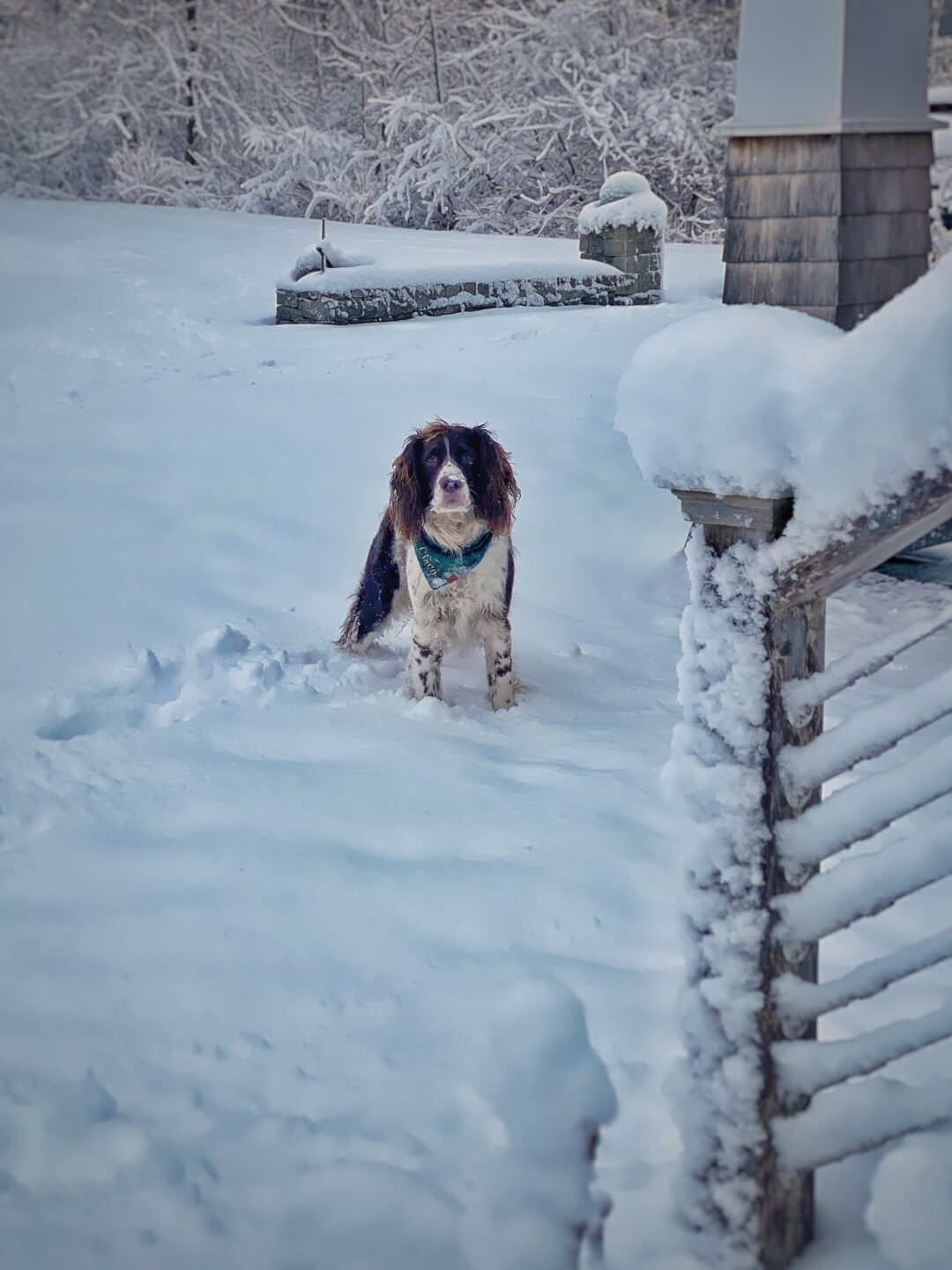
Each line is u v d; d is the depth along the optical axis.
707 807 2.00
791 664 1.99
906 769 1.93
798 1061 1.96
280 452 7.18
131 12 23.72
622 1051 2.60
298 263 12.28
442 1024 2.71
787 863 1.98
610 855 3.36
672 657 5.12
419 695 4.62
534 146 22.05
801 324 2.02
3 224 18.02
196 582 5.54
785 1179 2.00
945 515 1.80
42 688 4.50
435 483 4.30
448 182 21.70
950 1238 2.03
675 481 1.95
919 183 5.15
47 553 5.70
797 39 4.73
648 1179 2.24
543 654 5.13
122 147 24.28
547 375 8.77
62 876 3.31
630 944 3.00
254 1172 2.33
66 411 8.19
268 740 4.17
